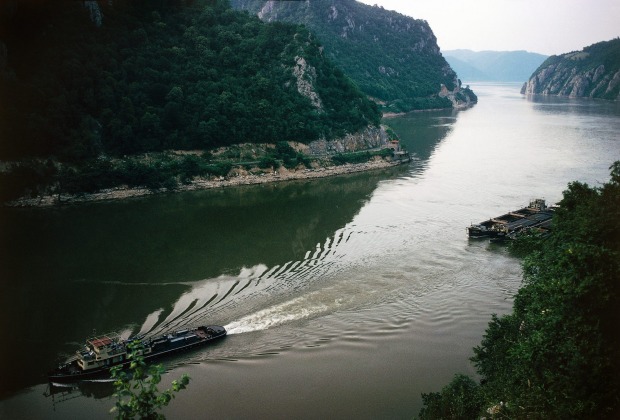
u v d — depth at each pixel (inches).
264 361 2187.5
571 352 1439.5
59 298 2795.3
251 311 2623.0
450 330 2415.1
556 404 1360.7
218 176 5546.3
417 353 2225.6
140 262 3312.0
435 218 4202.8
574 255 1581.0
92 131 5191.9
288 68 7017.7
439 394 1737.2
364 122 7214.6
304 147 6358.3
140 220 4271.7
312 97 6879.9
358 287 2891.2
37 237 3818.9
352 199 4913.9
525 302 2017.7
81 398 2028.8
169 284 2965.1
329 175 6053.2
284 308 2647.6
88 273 3137.3
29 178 4722.0
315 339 2349.9
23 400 1999.3
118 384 1009.5
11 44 5201.8
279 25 7480.3
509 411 1467.8
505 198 4776.1
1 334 2436.0
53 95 5132.9
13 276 3090.6
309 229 3986.2
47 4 5516.7
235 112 6072.8
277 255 3420.3
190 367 2154.3
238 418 1833.2
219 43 6860.2
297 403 1907.0
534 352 1524.4
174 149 5625.0
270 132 6151.6
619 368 1403.8
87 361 2096.5
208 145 5812.0
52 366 2194.9
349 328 2442.2
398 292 2822.3
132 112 5467.5
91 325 2508.6
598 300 1487.5
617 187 1983.3
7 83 4872.0
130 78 5782.5
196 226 4099.4
